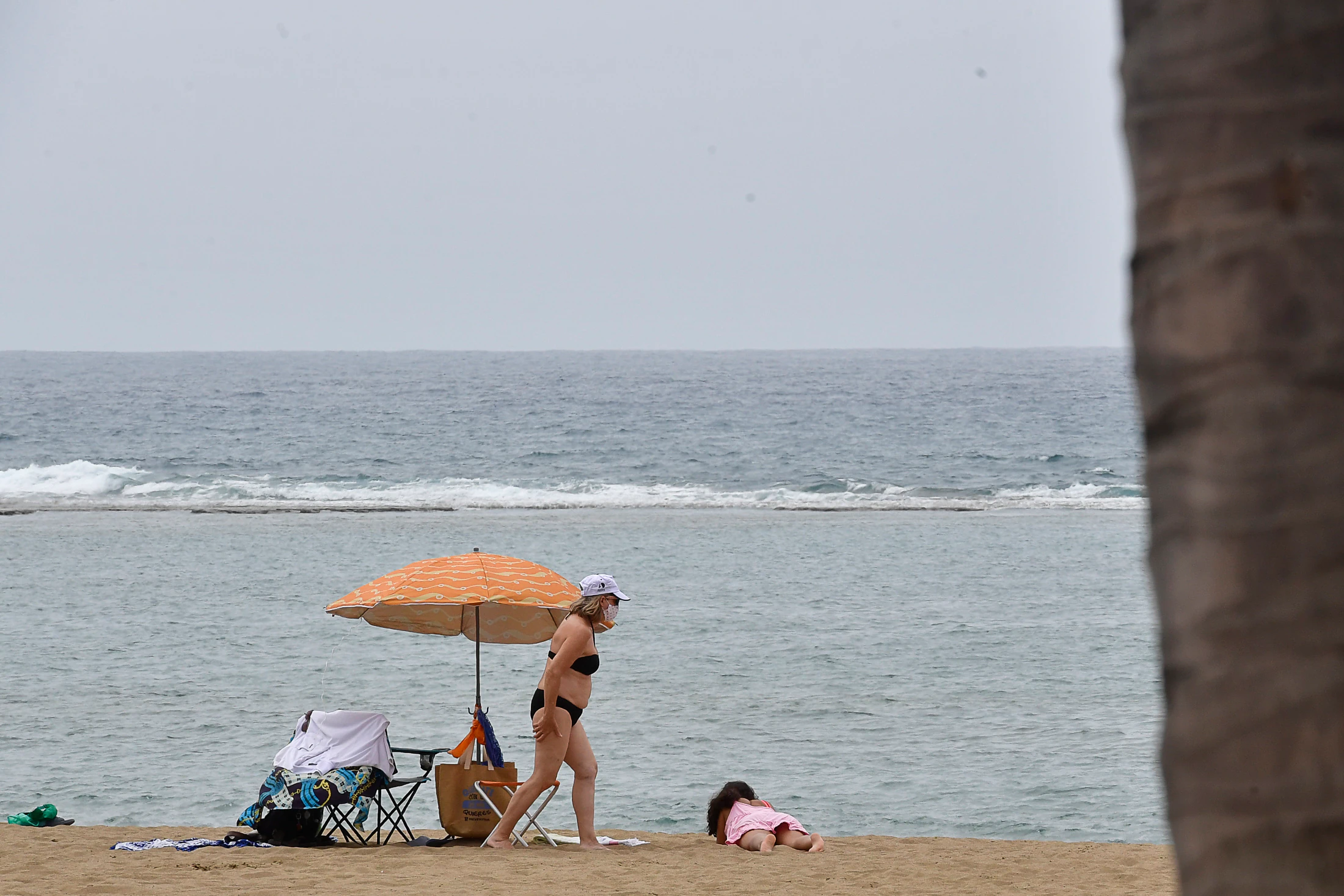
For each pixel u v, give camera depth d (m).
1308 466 5.86
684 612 84.12
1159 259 6.24
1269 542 5.92
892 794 43.41
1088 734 51.34
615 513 161.62
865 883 29.53
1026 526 142.12
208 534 135.88
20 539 130.00
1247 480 5.95
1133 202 6.43
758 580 99.69
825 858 32.78
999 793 43.34
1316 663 5.85
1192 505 6.11
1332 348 5.86
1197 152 6.12
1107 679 61.97
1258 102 6.01
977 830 39.44
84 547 123.31
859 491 188.88
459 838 35.75
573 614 34.25
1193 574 6.12
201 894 27.81
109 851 32.97
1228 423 6.00
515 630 38.75
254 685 62.09
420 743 51.56
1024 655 68.44
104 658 69.00
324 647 72.31
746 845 34.19
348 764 34.81
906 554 116.38
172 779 45.66
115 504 170.38
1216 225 6.06
